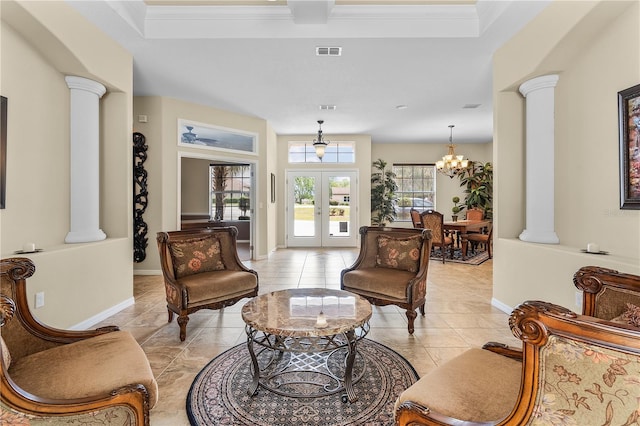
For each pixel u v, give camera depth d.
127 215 3.34
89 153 3.01
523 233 3.12
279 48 3.32
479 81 4.20
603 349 0.77
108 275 3.06
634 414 0.74
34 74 2.56
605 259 2.14
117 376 1.27
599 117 2.47
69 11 2.60
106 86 3.16
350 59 3.56
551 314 0.85
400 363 2.17
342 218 7.69
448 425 1.04
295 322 1.77
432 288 4.09
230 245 3.30
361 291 2.96
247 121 5.85
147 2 3.00
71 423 1.09
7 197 2.34
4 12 2.22
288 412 1.67
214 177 8.90
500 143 3.33
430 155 8.45
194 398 1.78
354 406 1.72
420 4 3.06
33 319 1.54
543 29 2.69
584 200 2.63
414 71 3.89
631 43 2.20
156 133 4.69
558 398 0.85
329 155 7.70
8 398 1.01
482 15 3.02
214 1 3.02
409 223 8.46
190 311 2.58
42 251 2.44
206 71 3.87
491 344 1.51
